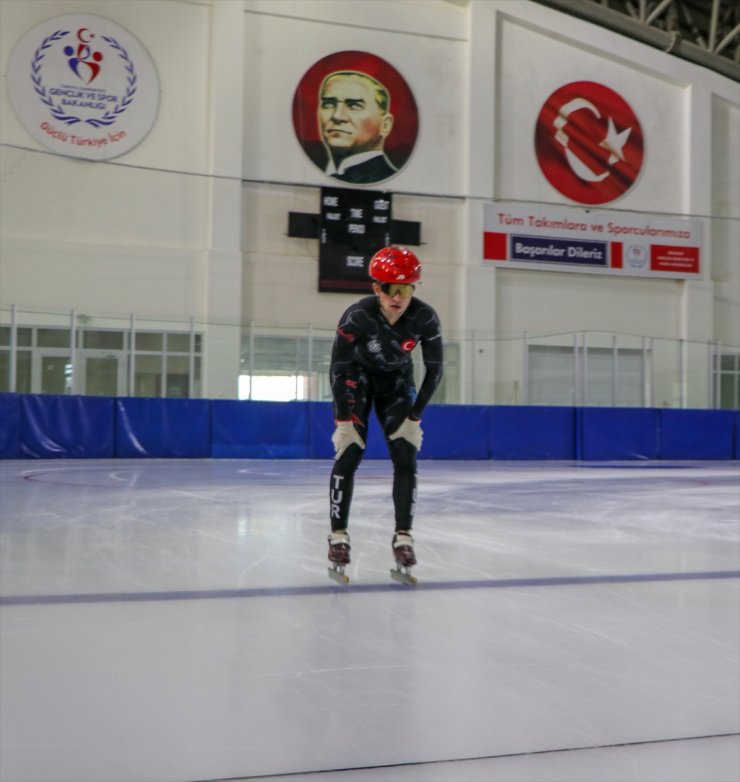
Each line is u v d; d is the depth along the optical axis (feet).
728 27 71.51
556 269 57.98
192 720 5.40
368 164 54.80
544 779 4.65
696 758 4.95
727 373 59.11
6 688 5.98
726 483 28.43
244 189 52.60
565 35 58.34
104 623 7.80
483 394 55.83
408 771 4.71
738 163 63.57
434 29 56.08
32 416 40.01
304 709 5.63
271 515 16.66
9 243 48.29
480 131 56.65
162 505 18.57
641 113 60.49
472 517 17.03
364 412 10.07
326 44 54.19
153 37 51.26
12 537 13.33
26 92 48.98
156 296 50.62
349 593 9.24
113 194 50.29
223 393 50.44
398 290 9.30
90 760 4.78
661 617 8.36
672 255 60.64
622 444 48.57
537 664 6.73
